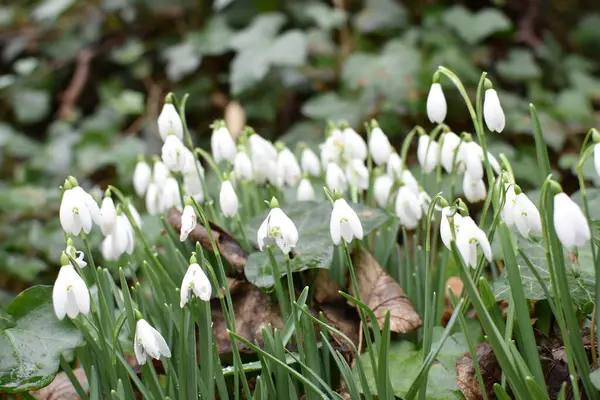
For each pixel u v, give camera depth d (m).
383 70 1.42
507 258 0.74
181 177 0.94
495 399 0.80
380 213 0.87
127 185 1.54
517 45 1.70
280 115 1.67
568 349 0.74
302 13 1.69
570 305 0.74
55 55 1.88
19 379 0.78
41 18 1.86
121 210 0.83
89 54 1.84
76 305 0.74
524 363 0.75
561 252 0.73
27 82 1.84
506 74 1.56
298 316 0.78
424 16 1.62
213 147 0.88
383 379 0.75
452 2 1.71
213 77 1.74
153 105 1.73
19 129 1.90
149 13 1.83
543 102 1.54
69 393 0.87
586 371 0.74
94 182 1.64
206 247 0.86
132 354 0.87
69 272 0.74
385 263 0.89
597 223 0.81
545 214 0.75
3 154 1.75
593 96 1.56
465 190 0.84
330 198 0.77
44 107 1.79
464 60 1.50
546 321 0.83
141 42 1.86
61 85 1.92
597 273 0.73
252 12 1.69
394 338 0.86
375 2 1.62
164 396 0.79
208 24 1.67
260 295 0.86
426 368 0.75
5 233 1.42
